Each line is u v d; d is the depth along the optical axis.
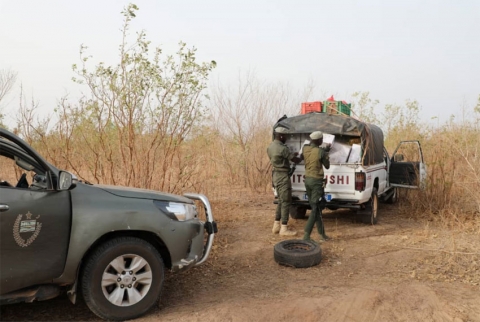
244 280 4.92
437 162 8.65
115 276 3.67
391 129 13.30
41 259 3.42
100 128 6.97
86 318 3.75
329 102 8.16
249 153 12.09
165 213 3.96
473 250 5.91
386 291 4.36
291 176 7.53
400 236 6.83
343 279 4.93
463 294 4.34
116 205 3.74
